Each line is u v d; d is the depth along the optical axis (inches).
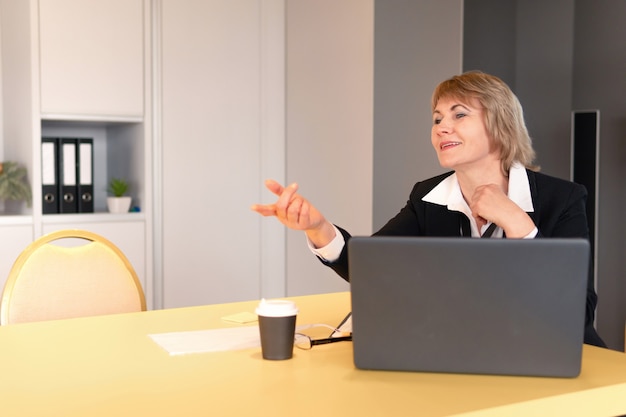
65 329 66.6
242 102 158.7
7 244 134.6
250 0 158.6
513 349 50.4
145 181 147.6
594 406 48.7
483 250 48.9
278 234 164.6
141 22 145.3
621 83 159.8
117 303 87.3
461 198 75.5
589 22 165.8
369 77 141.6
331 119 151.2
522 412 46.0
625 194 159.3
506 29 178.9
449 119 72.2
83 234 88.4
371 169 141.9
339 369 53.3
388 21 142.5
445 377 51.2
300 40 158.7
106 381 50.2
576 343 49.9
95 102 141.3
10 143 148.8
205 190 155.2
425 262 49.7
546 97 174.7
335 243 66.7
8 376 51.6
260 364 54.6
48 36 135.9
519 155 74.4
